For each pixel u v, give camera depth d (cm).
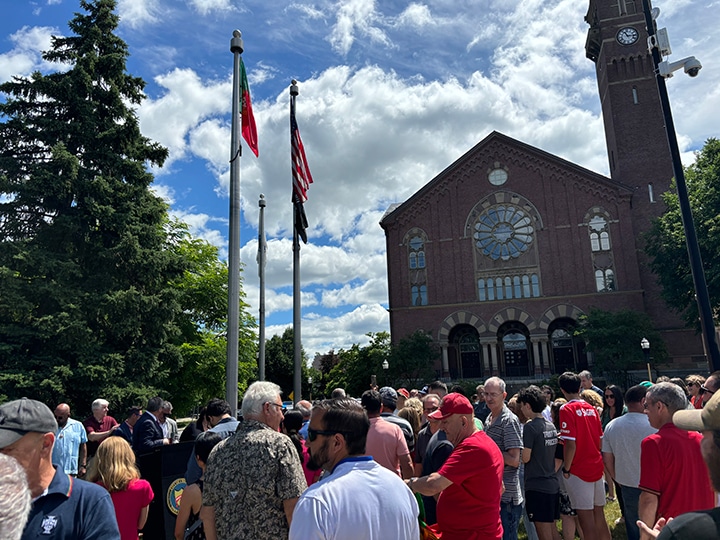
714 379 682
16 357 1780
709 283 3234
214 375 2936
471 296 4566
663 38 1094
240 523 374
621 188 4419
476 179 4775
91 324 2003
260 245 1845
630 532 597
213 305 3262
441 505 459
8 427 284
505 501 647
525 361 4484
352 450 302
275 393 432
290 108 1591
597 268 4381
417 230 4797
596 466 702
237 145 1127
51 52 2234
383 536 268
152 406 1007
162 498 714
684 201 1028
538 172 4653
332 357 7525
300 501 271
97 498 310
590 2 5250
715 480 205
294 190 1533
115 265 2078
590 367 4181
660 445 429
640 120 4688
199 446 529
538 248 4528
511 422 652
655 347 3788
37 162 2067
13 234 1961
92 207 2009
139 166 2264
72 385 1841
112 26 2377
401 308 4644
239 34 1180
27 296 1855
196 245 3459
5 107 2084
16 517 212
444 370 4441
